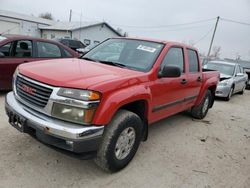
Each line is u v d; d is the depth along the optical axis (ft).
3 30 114.73
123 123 10.75
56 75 10.18
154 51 13.84
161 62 13.47
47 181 10.29
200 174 12.42
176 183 11.38
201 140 16.92
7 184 9.80
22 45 21.17
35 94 10.19
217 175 12.55
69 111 9.45
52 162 11.66
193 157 14.17
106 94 9.84
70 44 69.62
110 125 10.51
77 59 14.08
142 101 12.19
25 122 10.12
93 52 15.24
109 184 10.62
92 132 9.52
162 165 12.77
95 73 10.85
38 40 22.25
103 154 10.47
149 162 12.88
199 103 20.43
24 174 10.53
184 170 12.59
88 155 9.97
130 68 12.79
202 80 19.33
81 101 9.34
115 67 12.43
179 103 16.47
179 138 16.75
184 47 16.37
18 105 10.82
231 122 22.70
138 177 11.41
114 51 14.53
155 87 12.79
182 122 20.31
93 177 10.96
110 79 10.39
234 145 16.93
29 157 11.80
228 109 28.48
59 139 9.56
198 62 18.60
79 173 11.11
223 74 35.12
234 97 38.83
